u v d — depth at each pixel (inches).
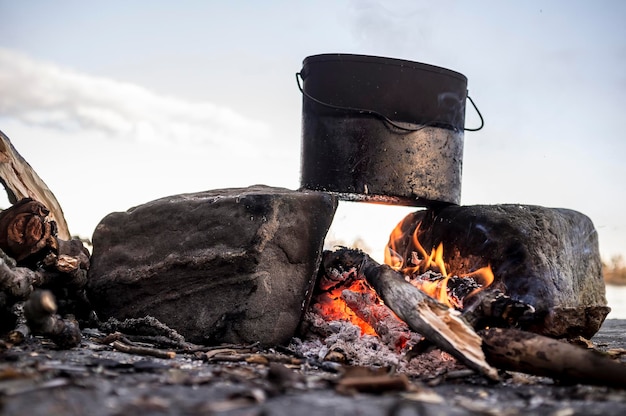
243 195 38.0
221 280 37.5
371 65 41.5
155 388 26.2
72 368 28.6
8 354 31.3
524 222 41.3
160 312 38.1
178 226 38.7
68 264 38.8
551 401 26.5
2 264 34.0
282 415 23.2
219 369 30.3
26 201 38.4
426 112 42.0
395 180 41.4
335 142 41.9
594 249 46.3
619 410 24.6
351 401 25.1
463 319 32.4
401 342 37.0
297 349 37.8
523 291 39.7
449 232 43.5
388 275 35.8
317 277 40.4
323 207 38.6
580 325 37.5
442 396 27.4
